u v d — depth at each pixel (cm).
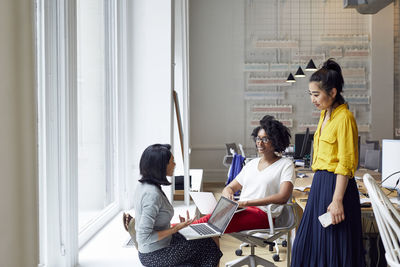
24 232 129
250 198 316
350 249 249
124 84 396
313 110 912
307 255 263
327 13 902
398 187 336
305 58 908
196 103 925
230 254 421
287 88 913
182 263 232
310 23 905
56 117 224
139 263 253
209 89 923
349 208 249
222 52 919
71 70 229
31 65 131
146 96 404
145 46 402
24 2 127
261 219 303
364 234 339
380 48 892
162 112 403
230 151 718
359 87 902
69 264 235
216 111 924
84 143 305
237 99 921
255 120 920
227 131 925
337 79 253
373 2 644
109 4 383
